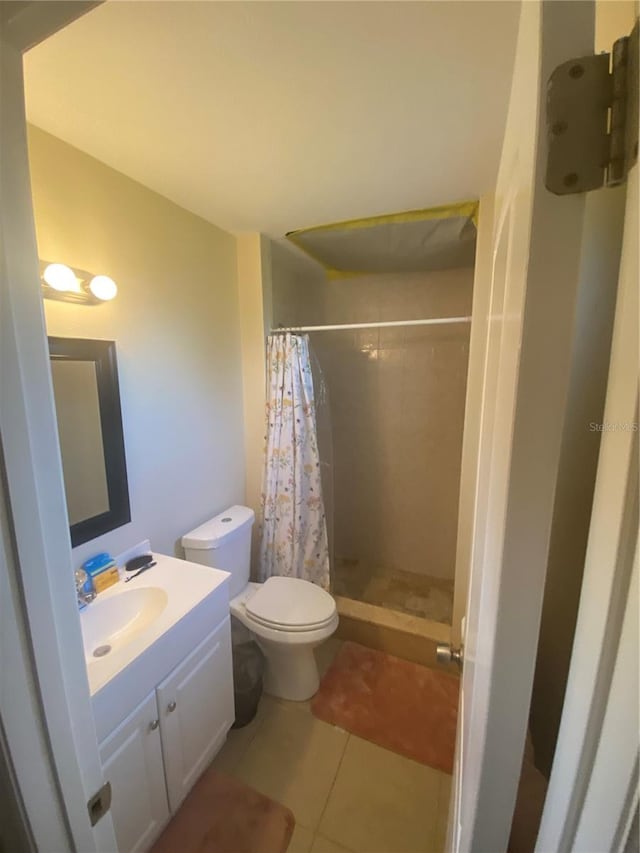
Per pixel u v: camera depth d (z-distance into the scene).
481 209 1.63
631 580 0.28
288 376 2.10
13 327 0.47
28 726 0.51
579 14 0.31
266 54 0.90
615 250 0.37
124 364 1.52
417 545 2.85
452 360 2.57
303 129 1.18
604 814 0.31
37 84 0.98
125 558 1.57
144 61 0.91
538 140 0.32
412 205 1.72
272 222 1.91
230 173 1.45
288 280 2.60
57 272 1.18
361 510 2.97
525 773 0.56
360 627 2.20
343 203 1.70
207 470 2.01
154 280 1.63
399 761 1.56
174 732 1.28
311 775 1.51
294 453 2.14
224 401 2.11
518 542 0.37
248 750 1.60
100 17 0.79
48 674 0.53
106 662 1.09
